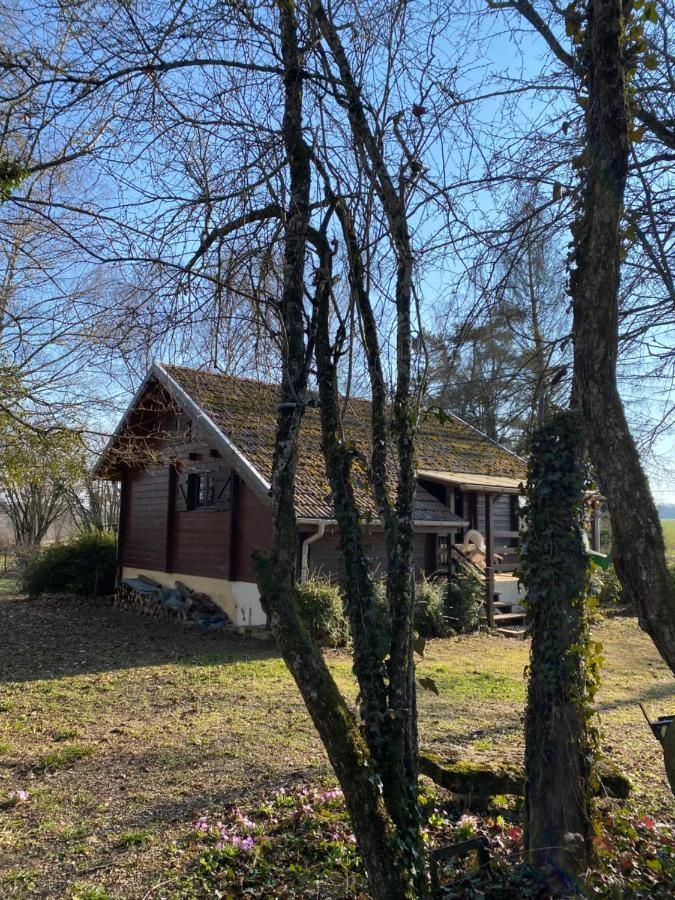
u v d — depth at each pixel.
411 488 3.29
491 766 4.66
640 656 11.93
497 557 17.12
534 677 3.72
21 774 5.64
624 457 2.74
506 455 19.39
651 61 4.03
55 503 27.78
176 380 13.74
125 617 15.21
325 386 3.35
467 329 4.78
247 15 3.70
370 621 3.08
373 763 2.75
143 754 6.11
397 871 2.62
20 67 3.95
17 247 6.41
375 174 3.45
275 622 2.80
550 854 3.46
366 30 3.77
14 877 3.94
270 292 3.96
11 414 8.19
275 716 7.39
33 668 10.03
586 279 2.91
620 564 2.71
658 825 4.41
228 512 13.98
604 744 6.58
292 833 4.37
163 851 4.23
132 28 3.77
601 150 2.94
